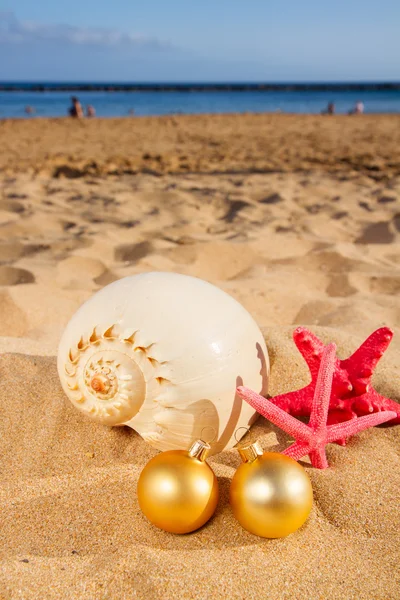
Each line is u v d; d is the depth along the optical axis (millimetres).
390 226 1345
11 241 1190
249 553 410
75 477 478
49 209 1513
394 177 1974
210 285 523
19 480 474
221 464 492
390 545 416
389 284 990
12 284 962
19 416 542
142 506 417
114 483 473
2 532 426
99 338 471
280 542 420
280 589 381
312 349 512
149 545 418
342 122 4684
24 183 1879
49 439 520
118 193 1732
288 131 3871
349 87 22906
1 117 6500
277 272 1052
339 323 809
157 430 471
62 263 1057
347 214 1477
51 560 401
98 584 381
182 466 413
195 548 415
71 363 487
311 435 455
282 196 1668
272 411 449
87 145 3053
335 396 515
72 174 2119
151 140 3328
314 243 1209
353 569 397
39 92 19969
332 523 437
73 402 503
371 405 512
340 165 2289
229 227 1357
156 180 1971
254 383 498
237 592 378
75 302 896
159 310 469
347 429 471
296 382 598
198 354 461
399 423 539
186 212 1500
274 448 512
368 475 475
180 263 1092
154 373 458
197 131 3906
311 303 898
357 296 937
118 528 432
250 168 2252
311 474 475
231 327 489
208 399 463
